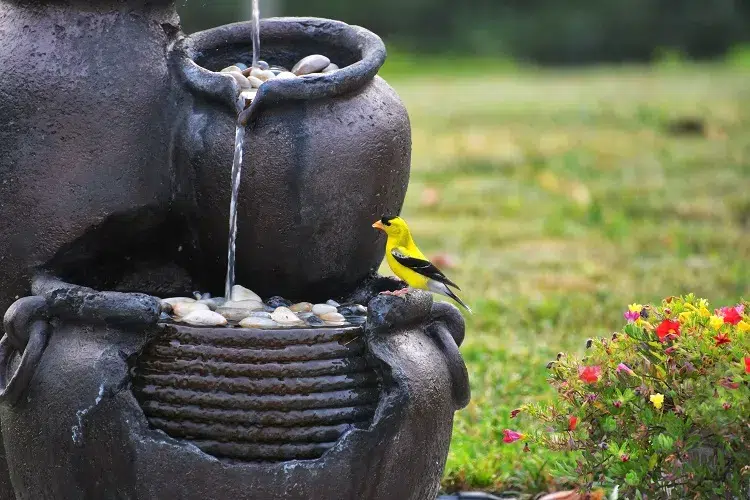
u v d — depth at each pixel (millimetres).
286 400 7922
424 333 8734
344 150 8719
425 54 65938
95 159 8594
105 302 7910
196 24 28031
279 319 8273
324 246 8938
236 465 7703
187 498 7688
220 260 9086
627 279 19750
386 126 8977
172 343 7984
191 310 8430
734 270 19875
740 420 8609
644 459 8922
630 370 9016
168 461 7664
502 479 11555
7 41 8672
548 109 44625
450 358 8672
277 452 7902
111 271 9211
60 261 8711
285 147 8594
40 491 8172
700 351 8961
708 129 39094
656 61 67938
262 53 10031
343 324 8352
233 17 28000
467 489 11562
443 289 9688
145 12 8859
